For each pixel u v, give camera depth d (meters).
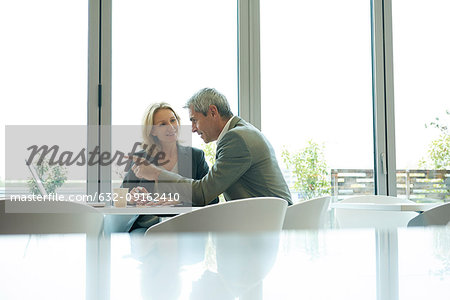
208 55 3.61
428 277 0.19
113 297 0.16
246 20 3.65
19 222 1.60
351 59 3.88
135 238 0.31
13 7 3.34
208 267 0.21
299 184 3.73
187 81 3.56
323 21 3.84
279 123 3.71
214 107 2.70
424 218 2.14
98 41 3.40
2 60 3.31
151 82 3.49
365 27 3.92
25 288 0.17
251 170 2.46
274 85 3.71
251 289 0.17
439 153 3.94
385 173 3.84
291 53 3.76
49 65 3.36
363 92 3.89
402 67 3.93
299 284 0.18
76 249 0.26
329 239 0.30
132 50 3.47
